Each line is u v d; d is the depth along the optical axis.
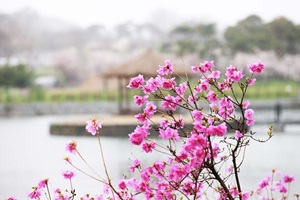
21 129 30.08
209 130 3.69
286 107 30.59
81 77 88.44
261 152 15.72
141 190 4.11
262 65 4.11
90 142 20.06
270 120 25.33
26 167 14.01
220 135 3.70
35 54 97.25
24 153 17.61
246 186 9.27
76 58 89.56
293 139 20.03
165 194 4.04
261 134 22.09
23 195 9.96
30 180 11.74
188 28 84.69
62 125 24.89
